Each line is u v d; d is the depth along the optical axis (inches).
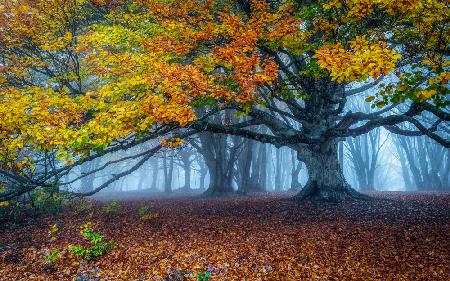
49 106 310.3
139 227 455.8
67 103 313.9
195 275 264.4
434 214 470.9
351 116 463.2
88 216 546.6
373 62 237.3
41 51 432.1
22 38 412.2
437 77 230.7
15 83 433.7
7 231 446.9
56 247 358.9
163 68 294.2
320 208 548.4
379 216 470.6
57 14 404.2
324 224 428.5
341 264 278.7
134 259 313.1
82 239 393.1
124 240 383.6
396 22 308.8
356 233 373.1
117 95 328.2
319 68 335.6
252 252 320.5
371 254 298.5
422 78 263.4
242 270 273.6
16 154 361.4
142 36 376.5
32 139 308.8
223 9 406.3
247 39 299.9
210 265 282.7
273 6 400.5
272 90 422.6
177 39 351.3
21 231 446.0
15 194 401.4
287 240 356.2
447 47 282.0
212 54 327.0
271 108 465.1
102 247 324.8
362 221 438.6
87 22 491.2
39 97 325.1
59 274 282.4
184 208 657.6
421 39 305.0
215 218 509.4
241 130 439.8
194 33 326.6
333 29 332.2
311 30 366.0
